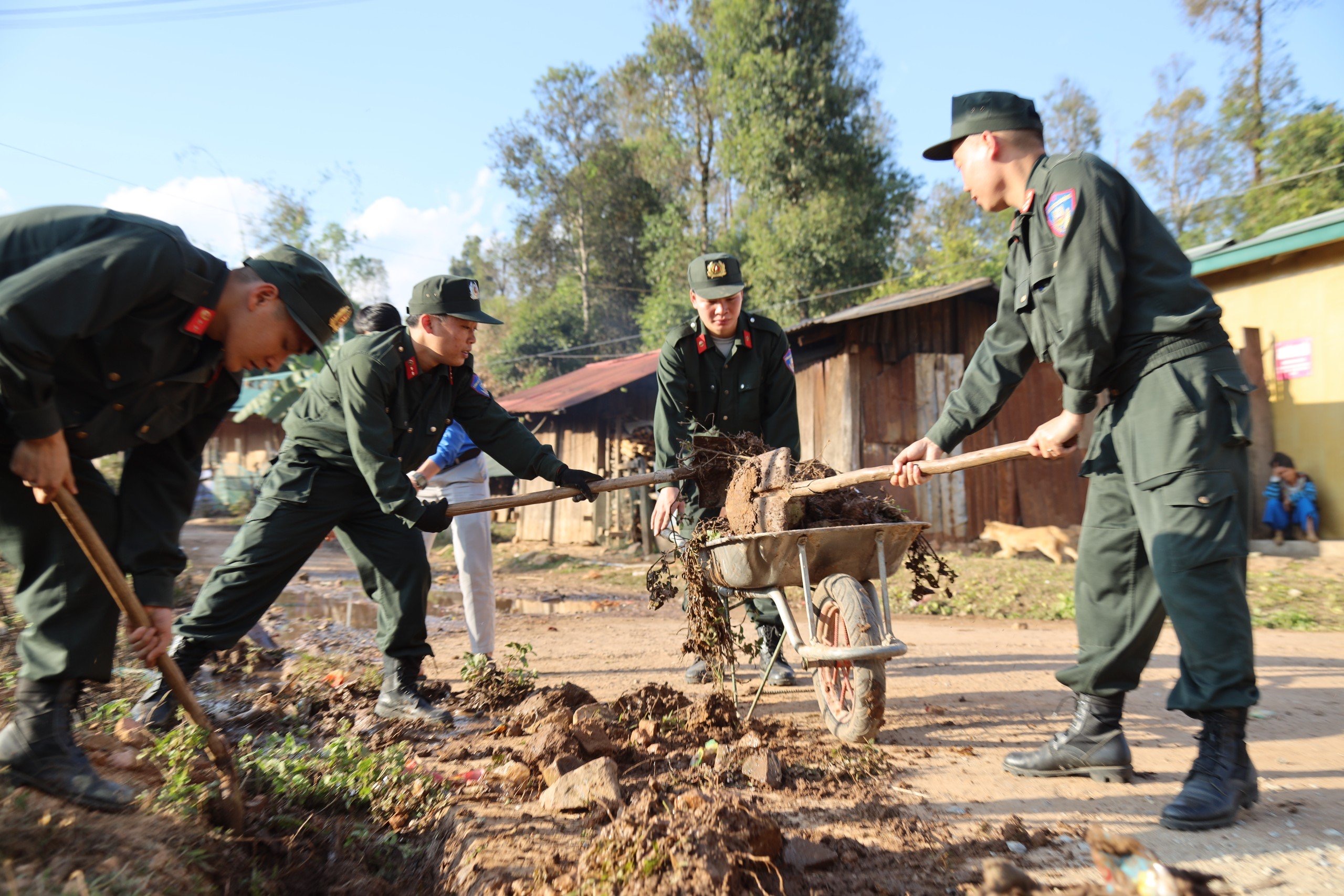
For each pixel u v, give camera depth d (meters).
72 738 2.65
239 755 3.30
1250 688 2.87
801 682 5.25
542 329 41.50
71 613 2.59
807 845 2.64
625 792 3.30
